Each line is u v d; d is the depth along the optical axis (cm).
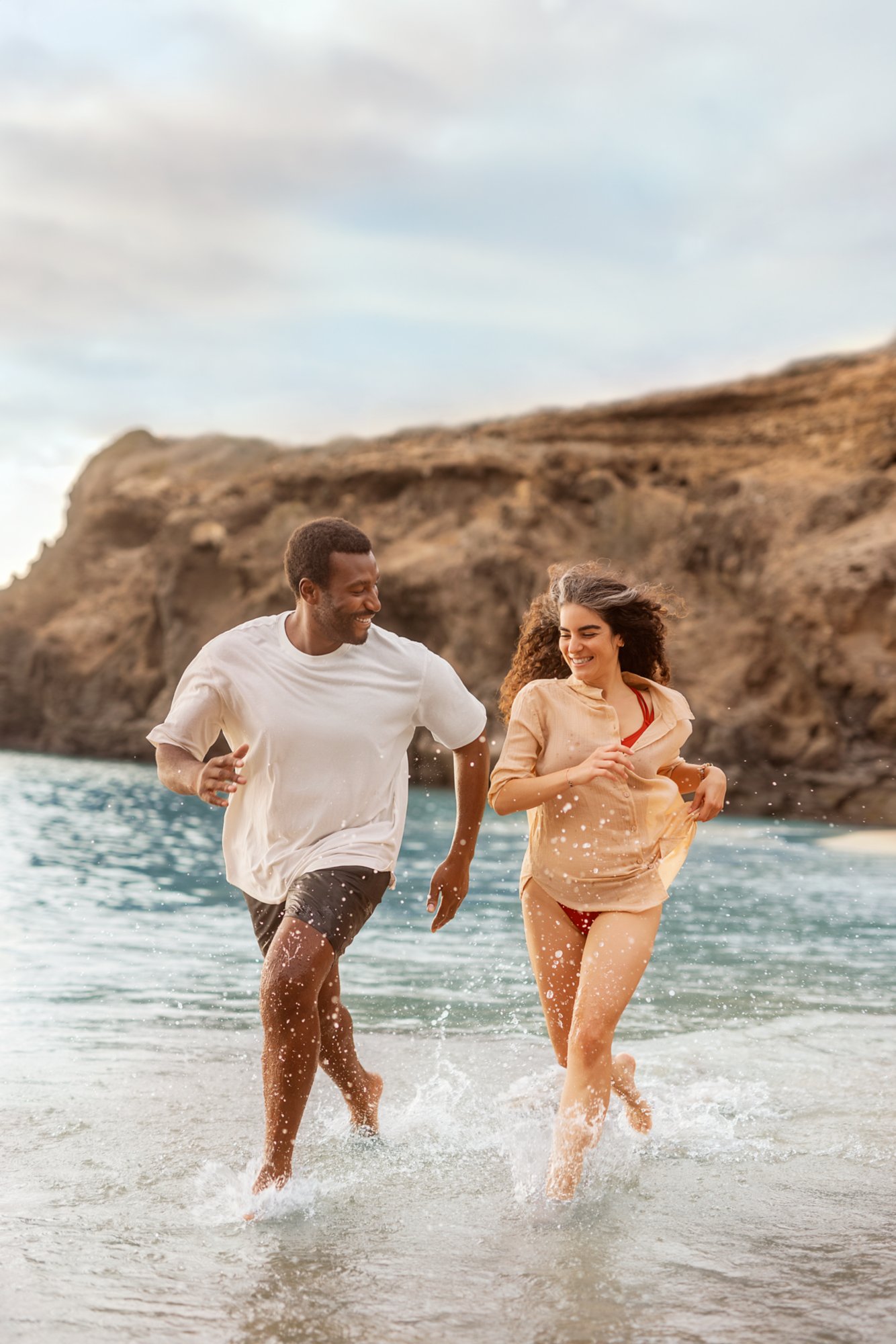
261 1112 337
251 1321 203
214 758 276
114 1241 239
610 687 317
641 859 306
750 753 2223
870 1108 351
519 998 530
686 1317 206
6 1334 194
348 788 292
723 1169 295
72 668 3803
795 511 2503
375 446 5103
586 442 4253
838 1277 225
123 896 884
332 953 273
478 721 312
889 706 2125
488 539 2900
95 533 4616
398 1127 329
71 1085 358
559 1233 248
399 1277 223
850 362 4316
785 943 710
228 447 6278
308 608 293
